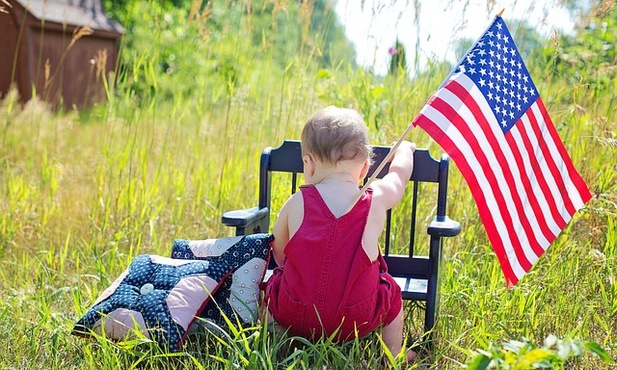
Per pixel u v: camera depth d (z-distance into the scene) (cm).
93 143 817
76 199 566
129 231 489
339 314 291
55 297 376
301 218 298
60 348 326
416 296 323
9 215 521
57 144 741
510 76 326
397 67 577
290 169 370
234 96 602
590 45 557
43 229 511
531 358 217
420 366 311
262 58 602
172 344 301
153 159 656
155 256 338
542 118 337
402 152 338
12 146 699
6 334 337
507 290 367
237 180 553
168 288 316
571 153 481
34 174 630
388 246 363
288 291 297
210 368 304
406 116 516
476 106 313
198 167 587
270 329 315
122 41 630
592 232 415
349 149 299
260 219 360
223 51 638
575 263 397
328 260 290
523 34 506
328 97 578
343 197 297
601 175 457
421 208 464
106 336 310
